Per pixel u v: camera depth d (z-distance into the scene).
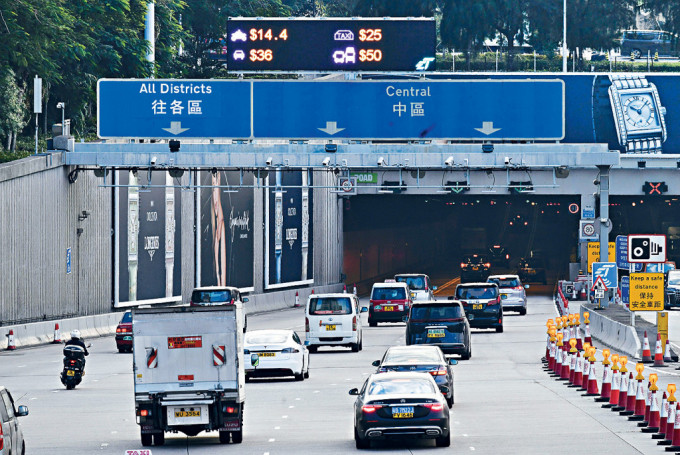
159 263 152.38
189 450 50.75
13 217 116.75
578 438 51.47
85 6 186.75
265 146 117.69
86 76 186.62
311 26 115.06
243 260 176.62
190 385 52.38
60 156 126.38
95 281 138.12
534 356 98.81
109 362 99.81
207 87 116.00
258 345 81.25
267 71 115.25
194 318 52.50
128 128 116.00
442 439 49.56
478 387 75.31
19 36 158.00
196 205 162.38
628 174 197.12
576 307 173.12
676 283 163.00
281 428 57.81
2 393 43.62
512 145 119.94
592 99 195.12
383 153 118.62
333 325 106.69
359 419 49.41
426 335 95.38
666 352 90.31
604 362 67.00
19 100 164.62
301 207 196.62
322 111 116.38
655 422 53.38
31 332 118.56
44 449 51.50
